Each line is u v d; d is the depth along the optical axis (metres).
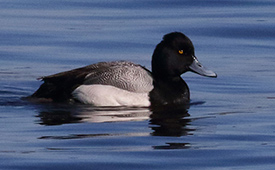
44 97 12.61
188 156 9.55
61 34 19.19
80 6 22.67
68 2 23.16
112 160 9.32
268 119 11.70
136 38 18.89
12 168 8.94
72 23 20.42
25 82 14.67
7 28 19.69
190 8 22.55
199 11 22.16
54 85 12.63
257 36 19.56
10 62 16.48
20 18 20.89
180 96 13.06
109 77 12.59
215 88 14.54
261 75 15.65
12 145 9.90
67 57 17.06
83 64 16.50
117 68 12.77
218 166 9.16
